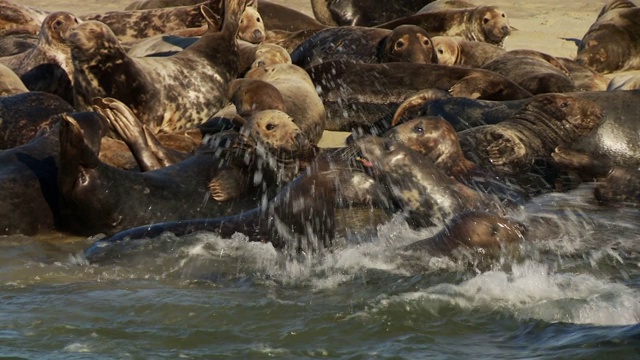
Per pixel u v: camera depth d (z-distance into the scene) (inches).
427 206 500.7
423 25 996.6
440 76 725.9
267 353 351.9
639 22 973.2
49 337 362.3
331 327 373.7
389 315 383.6
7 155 508.7
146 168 547.2
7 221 489.1
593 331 362.0
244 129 553.0
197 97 676.7
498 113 647.8
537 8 1334.9
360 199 507.8
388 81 728.3
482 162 593.3
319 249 455.2
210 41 701.9
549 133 615.2
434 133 559.2
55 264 444.5
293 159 546.9
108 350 351.9
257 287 415.2
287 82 688.4
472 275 423.8
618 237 475.8
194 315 383.9
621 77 773.9
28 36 901.2
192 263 439.2
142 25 944.9
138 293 407.2
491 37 987.3
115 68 629.3
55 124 550.3
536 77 764.0
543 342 356.5
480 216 450.9
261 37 872.9
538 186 583.2
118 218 490.3
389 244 465.1
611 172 563.8
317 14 1127.0
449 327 373.4
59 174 478.3
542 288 406.9
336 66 740.0
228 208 513.7
